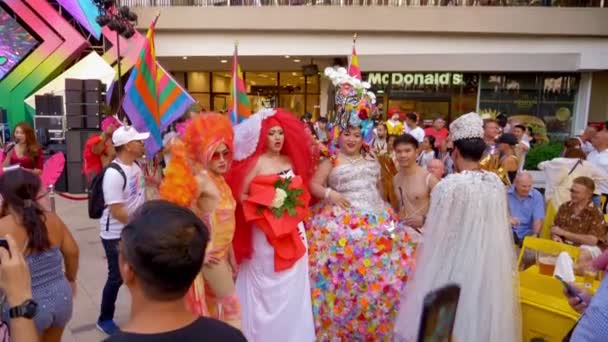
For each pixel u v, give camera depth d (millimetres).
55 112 10422
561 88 13555
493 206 2361
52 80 13102
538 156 10055
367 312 2967
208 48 13414
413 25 12766
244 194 2840
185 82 17688
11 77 12453
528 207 3936
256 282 2889
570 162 4500
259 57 13898
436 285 2387
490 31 12711
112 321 3479
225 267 2486
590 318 1698
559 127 13719
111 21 8547
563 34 12656
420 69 12992
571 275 2684
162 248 1043
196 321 1115
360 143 3188
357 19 12789
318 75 15500
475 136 2512
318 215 3189
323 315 3018
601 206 4789
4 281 1502
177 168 2283
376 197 3205
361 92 3188
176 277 1062
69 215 7348
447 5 13141
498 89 13711
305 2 13375
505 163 4547
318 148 3229
